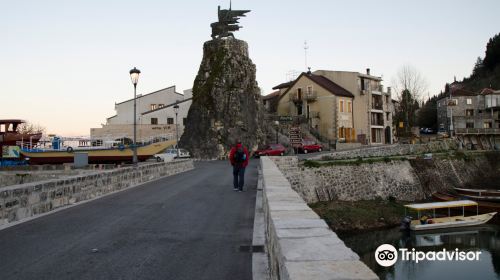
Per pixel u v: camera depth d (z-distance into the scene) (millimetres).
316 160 37875
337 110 60562
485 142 78062
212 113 54281
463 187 45344
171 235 8164
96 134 56969
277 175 12289
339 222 28094
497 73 108375
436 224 27328
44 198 11023
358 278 2188
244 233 8367
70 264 6129
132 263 6207
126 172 17625
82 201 13102
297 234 3521
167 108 61344
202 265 6129
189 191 16031
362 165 36594
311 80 64062
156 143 40719
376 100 69688
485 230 26797
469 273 18578
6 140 40500
